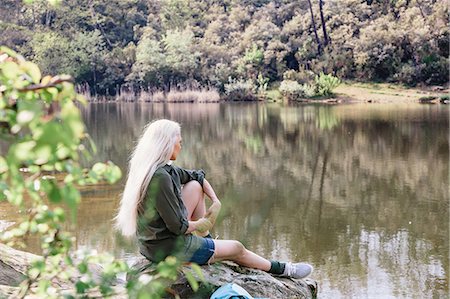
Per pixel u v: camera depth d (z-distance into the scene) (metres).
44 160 0.86
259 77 26.95
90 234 4.93
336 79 25.31
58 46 28.03
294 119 16.81
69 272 1.18
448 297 3.82
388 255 4.69
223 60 29.23
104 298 1.10
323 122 15.78
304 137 12.86
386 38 26.91
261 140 12.51
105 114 19.23
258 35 29.83
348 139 12.36
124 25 32.25
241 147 11.53
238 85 26.33
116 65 28.83
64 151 0.86
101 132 14.14
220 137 13.05
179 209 2.92
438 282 4.09
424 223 5.68
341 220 5.81
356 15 30.44
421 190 7.29
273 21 32.56
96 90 28.73
